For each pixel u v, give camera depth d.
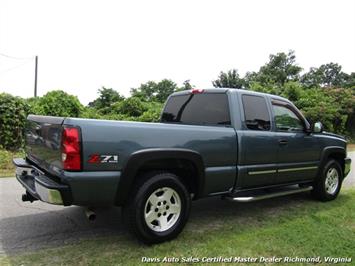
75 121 3.28
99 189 3.36
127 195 3.59
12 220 4.62
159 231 3.79
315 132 5.57
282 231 4.25
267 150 4.83
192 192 4.27
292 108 5.53
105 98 29.42
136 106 22.22
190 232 4.22
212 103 4.84
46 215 4.86
